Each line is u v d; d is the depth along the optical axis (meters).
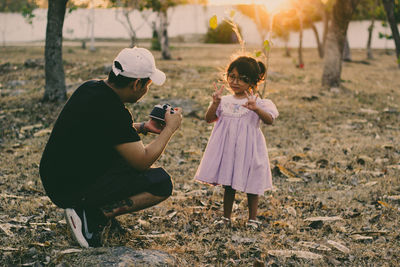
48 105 7.88
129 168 2.78
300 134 6.75
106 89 2.61
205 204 3.88
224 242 3.10
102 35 32.69
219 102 3.42
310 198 4.11
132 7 14.97
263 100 3.41
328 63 10.84
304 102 9.06
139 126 3.05
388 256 2.92
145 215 3.55
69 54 17.08
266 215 3.67
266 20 23.89
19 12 27.33
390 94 10.49
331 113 8.21
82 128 2.56
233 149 3.33
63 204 2.73
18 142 5.96
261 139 3.42
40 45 21.86
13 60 13.79
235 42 31.92
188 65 13.59
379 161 5.27
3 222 3.26
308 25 33.03
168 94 9.04
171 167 5.02
